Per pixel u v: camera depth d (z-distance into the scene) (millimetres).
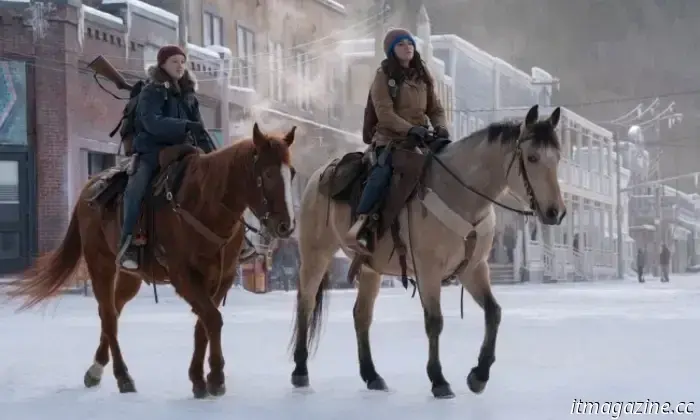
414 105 11023
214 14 44531
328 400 10008
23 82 33281
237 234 10648
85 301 29250
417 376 11859
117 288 11648
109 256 11352
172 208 10383
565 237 64750
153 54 37938
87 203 11539
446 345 15484
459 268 10453
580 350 14680
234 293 32156
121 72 36156
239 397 10242
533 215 10172
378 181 10773
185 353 14617
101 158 36000
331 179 11555
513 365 12805
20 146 33281
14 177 33281
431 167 10484
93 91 34938
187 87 11109
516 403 9664
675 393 10148
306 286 11711
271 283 39594
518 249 56250
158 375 12164
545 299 32406
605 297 34094
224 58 42344
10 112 33188
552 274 60375
